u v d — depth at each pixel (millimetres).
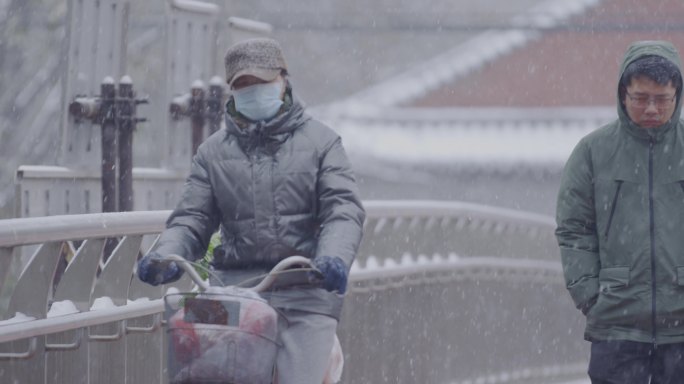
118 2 22047
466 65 126625
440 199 114250
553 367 35531
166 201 24125
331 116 118312
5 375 13695
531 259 34531
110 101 21031
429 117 117875
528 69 127500
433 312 27406
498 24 128250
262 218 11844
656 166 13742
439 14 127500
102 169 20953
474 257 30047
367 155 114562
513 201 113250
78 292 15211
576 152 14219
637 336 13773
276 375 11633
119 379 16156
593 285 13984
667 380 13867
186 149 24609
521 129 117750
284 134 11867
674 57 13750
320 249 11391
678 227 13695
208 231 12195
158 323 17297
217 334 10422
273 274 10992
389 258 25422
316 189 11859
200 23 24984
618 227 13797
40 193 20047
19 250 19016
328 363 12039
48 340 14492
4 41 60594
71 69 21156
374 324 24359
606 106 125062
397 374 25438
